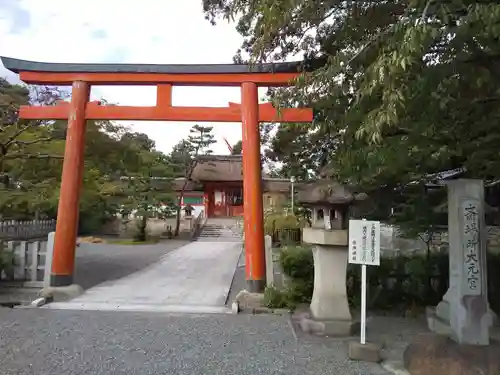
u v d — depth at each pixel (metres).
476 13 3.35
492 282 8.00
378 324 7.04
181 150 44.62
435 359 4.94
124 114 9.48
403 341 6.04
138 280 11.23
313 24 5.85
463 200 5.68
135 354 5.32
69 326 6.60
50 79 9.51
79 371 4.72
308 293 8.27
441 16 3.62
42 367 4.83
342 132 6.13
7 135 11.10
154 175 27.17
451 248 5.84
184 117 9.48
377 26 5.84
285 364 5.04
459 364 4.74
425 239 9.61
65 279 9.01
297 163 13.48
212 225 32.69
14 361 5.02
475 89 4.73
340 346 5.75
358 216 8.14
